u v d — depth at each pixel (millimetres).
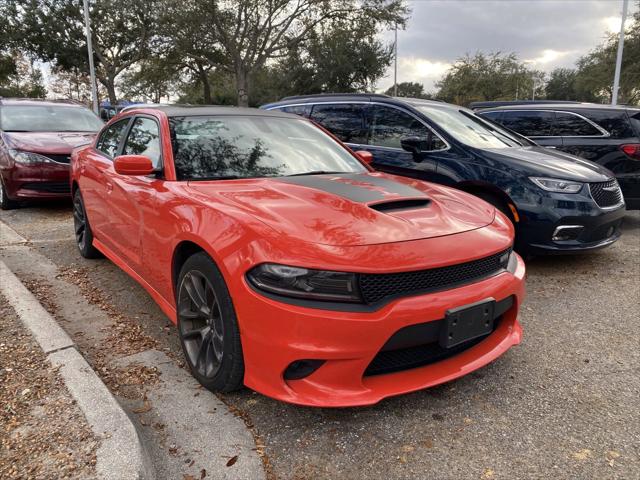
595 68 34344
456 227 2592
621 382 2844
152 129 3582
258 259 2225
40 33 31625
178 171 3111
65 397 2383
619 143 6492
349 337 2137
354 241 2268
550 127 7062
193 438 2285
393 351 2387
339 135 6305
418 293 2277
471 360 2564
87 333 3377
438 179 5215
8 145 7086
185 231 2652
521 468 2141
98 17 31719
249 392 2664
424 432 2377
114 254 4164
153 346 3201
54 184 7059
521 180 4676
